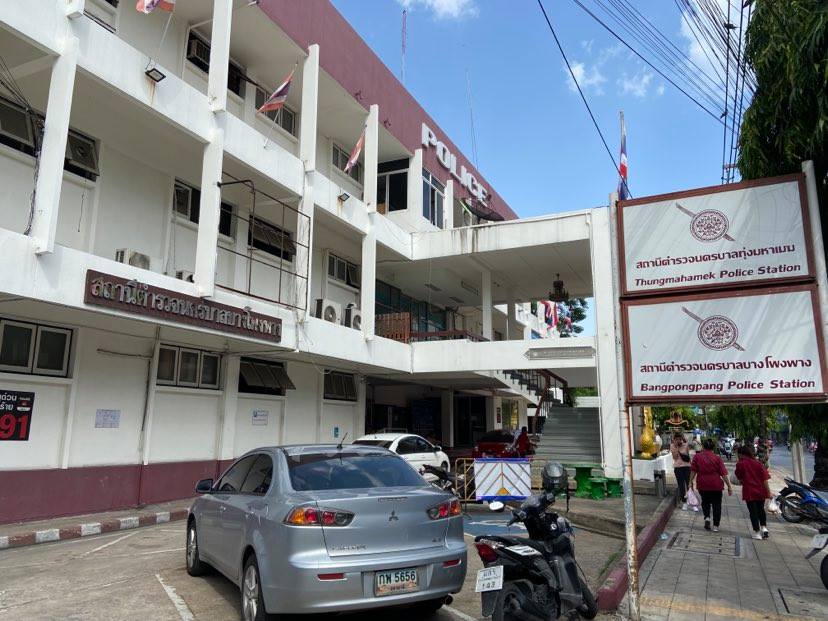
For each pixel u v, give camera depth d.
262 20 14.30
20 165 10.62
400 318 19.92
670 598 6.38
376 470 5.75
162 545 8.99
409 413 27.55
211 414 14.23
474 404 31.28
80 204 11.69
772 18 5.50
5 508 9.86
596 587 6.65
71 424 11.03
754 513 9.96
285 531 4.66
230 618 5.46
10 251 8.23
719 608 6.03
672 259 6.09
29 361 10.56
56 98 9.03
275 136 17.16
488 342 18.73
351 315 17.59
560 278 23.42
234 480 6.47
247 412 15.31
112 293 9.48
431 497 5.23
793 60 5.20
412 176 21.42
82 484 11.08
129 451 12.12
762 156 5.98
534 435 27.28
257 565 4.94
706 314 5.88
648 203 6.27
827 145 5.54
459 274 22.70
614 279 6.31
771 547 9.20
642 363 6.04
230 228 15.48
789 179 5.69
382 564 4.69
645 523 10.24
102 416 11.65
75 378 11.16
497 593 4.96
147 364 12.61
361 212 17.61
